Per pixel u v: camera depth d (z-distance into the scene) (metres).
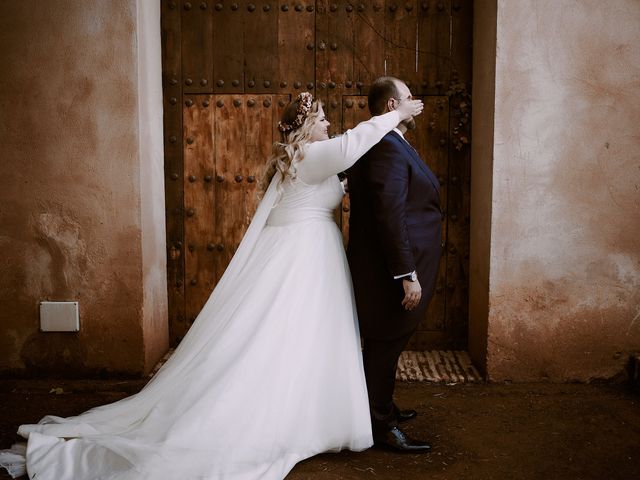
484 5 3.97
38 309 3.94
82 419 2.94
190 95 4.37
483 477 2.79
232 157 4.40
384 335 2.88
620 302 3.85
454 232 4.43
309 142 2.97
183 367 2.90
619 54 3.72
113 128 3.81
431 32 4.31
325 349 2.86
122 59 3.77
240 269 3.02
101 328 3.95
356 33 4.32
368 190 2.88
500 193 3.80
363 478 2.77
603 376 3.90
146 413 2.85
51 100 3.81
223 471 2.57
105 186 3.85
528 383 3.92
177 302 4.51
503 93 3.75
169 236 4.46
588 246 3.83
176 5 4.30
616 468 2.88
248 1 4.31
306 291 2.87
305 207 2.97
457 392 3.81
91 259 3.90
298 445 2.79
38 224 3.89
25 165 3.85
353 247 2.96
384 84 2.94
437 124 4.36
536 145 3.77
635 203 3.80
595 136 3.77
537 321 3.88
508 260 3.84
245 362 2.74
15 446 2.88
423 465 2.90
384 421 2.99
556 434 3.23
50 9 3.75
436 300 4.49
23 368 3.99
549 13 3.70
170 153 4.40
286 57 4.34
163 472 2.53
